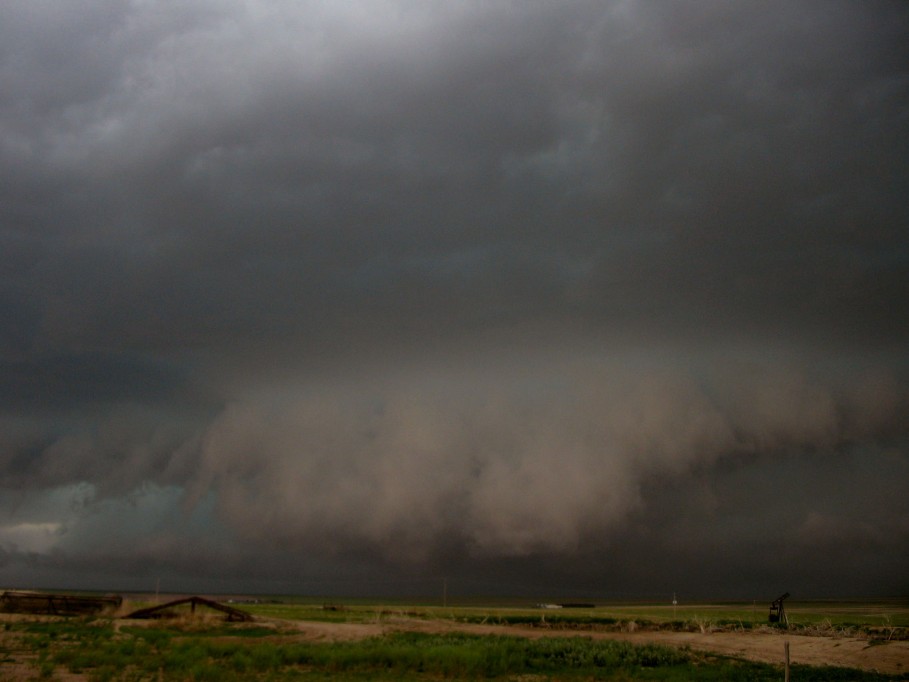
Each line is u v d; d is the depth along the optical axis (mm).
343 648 39406
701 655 42750
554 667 36031
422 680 30734
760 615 103312
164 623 53875
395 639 47844
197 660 33406
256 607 95125
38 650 36188
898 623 78812
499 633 58312
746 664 39562
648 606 187500
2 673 28641
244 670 31875
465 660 33656
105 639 41969
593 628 68188
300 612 80500
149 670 30594
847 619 89125
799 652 46406
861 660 42812
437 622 68312
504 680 31641
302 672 31953
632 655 39750
